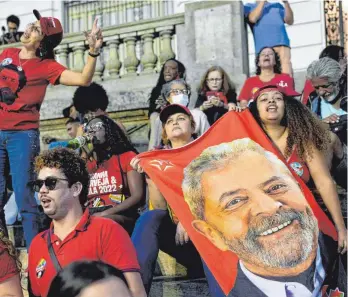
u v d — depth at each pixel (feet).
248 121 13.12
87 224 9.84
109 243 9.62
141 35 25.61
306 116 13.10
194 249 13.29
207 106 18.40
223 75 20.06
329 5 34.63
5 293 9.37
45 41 14.08
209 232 12.26
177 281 13.41
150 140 18.54
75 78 14.03
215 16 23.91
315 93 18.67
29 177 13.96
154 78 24.79
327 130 14.03
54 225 10.14
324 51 21.09
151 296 13.46
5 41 29.17
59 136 25.86
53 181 9.96
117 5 40.29
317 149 13.00
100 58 26.18
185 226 12.35
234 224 12.21
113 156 13.89
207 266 12.03
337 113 17.85
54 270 9.61
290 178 12.47
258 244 11.98
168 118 14.24
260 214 12.19
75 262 5.15
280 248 11.90
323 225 12.16
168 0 38.91
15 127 13.99
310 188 13.02
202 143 13.05
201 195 12.57
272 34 23.95
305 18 34.96
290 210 12.17
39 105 14.38
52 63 14.33
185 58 24.47
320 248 11.98
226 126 13.15
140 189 13.70
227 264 11.92
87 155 13.94
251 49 33.78
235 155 12.81
